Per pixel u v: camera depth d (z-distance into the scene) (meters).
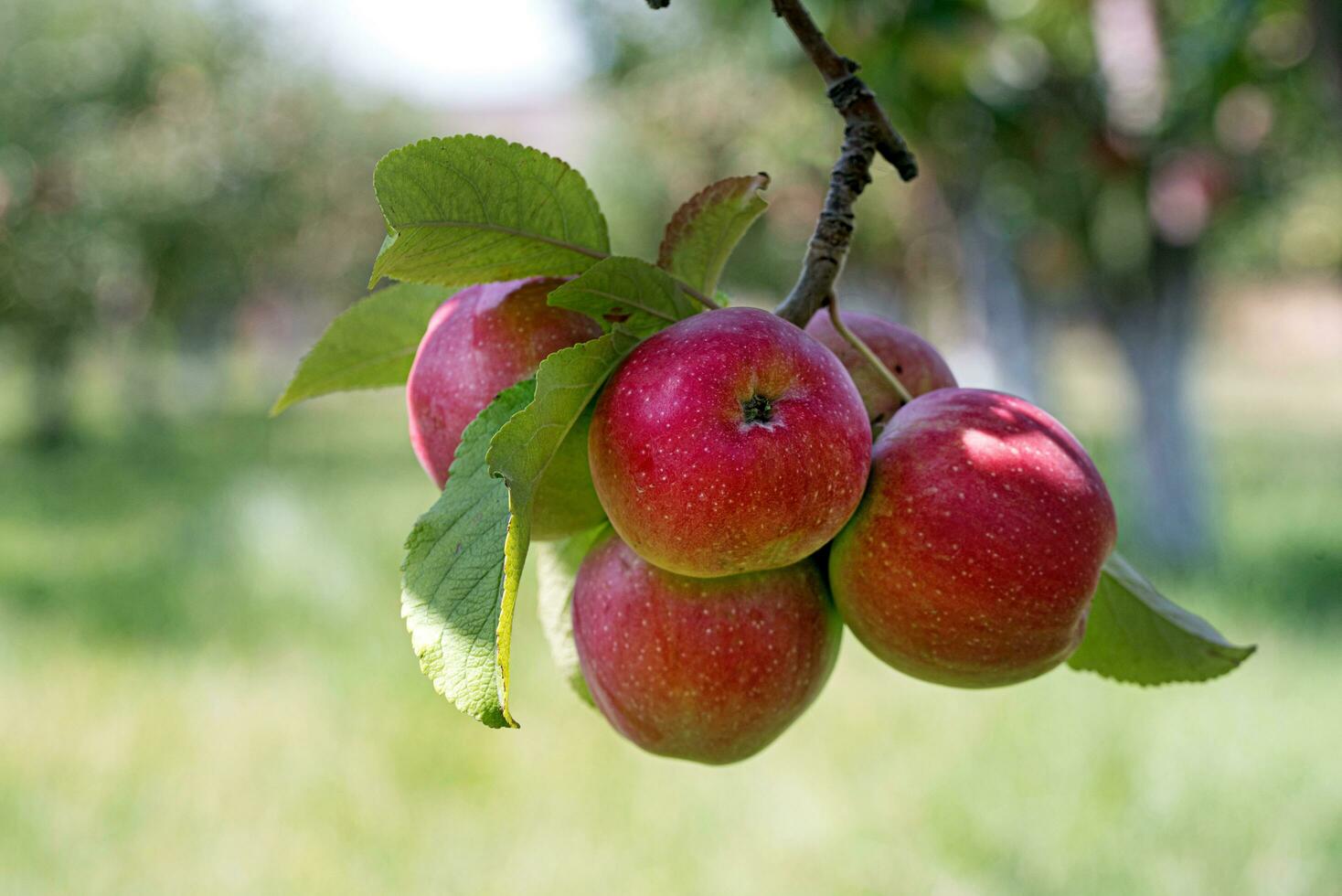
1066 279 9.88
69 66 16.47
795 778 4.89
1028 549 1.21
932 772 4.84
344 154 19.62
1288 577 7.88
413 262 1.20
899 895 4.04
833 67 1.31
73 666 6.47
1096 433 14.71
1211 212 7.25
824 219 1.30
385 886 4.15
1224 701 5.40
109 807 4.70
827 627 1.33
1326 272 22.28
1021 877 4.07
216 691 6.01
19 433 19.70
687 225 1.31
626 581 1.30
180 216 17.02
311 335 30.89
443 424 1.29
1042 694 5.61
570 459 1.22
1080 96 5.71
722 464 1.08
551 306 1.27
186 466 15.47
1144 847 4.22
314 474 14.38
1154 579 7.93
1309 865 4.02
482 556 1.06
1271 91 5.50
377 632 6.94
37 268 16.42
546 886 4.13
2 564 9.27
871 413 1.38
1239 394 24.41
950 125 5.71
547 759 5.15
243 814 4.64
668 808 4.66
